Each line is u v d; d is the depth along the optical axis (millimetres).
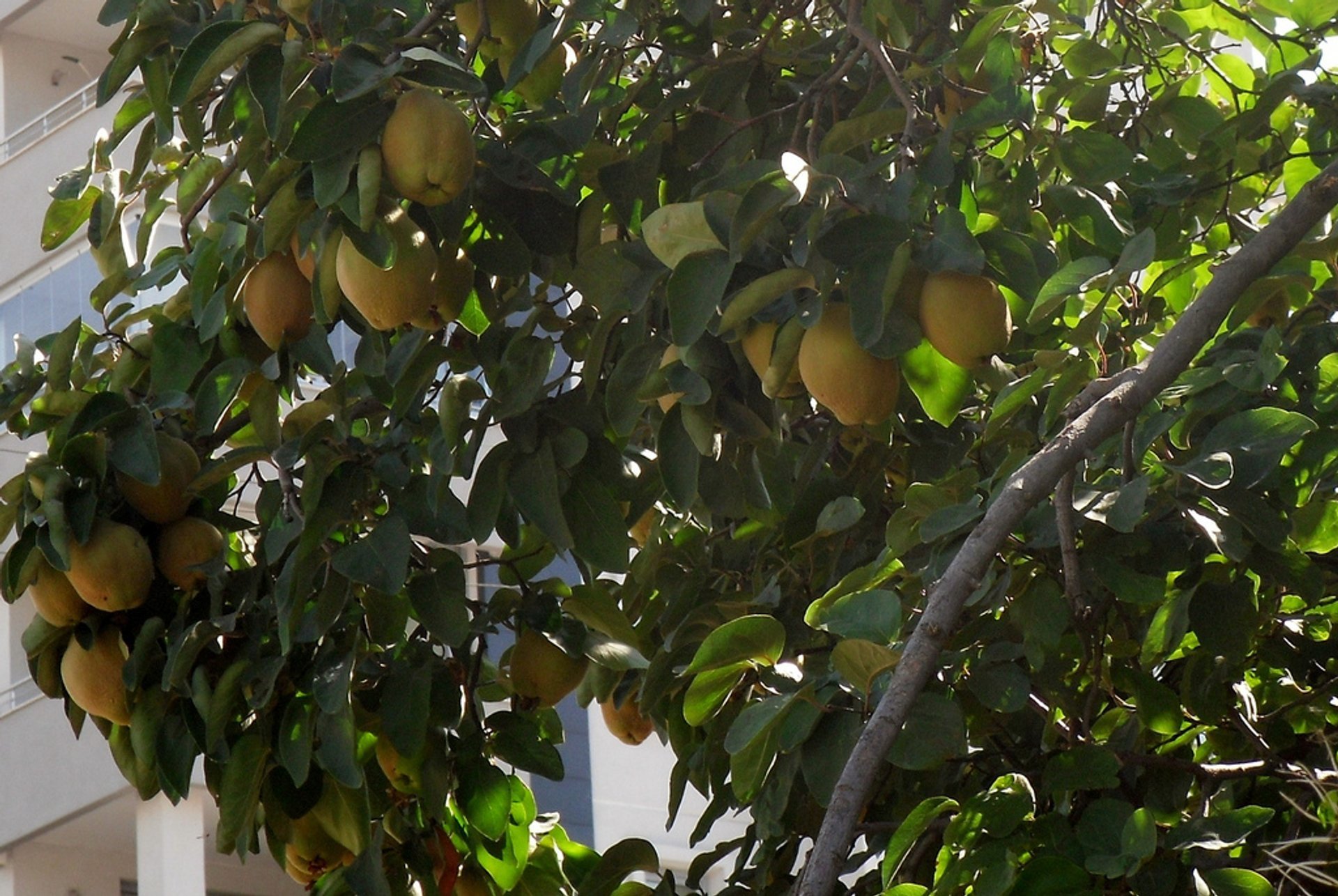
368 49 4035
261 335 4746
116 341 5500
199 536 4949
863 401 3959
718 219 3910
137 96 5484
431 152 4035
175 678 4754
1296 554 4273
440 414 4699
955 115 5246
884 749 2826
